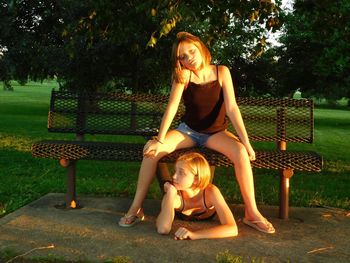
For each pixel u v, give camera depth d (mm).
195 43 3803
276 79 25562
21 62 20922
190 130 3967
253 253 3250
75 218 4012
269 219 4160
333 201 5094
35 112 25094
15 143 11008
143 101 4875
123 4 6738
